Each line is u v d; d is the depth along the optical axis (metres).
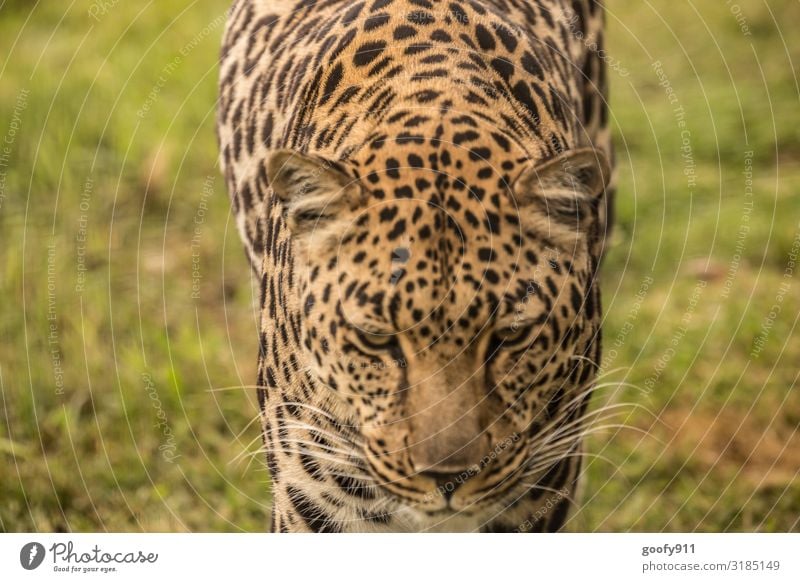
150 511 12.20
